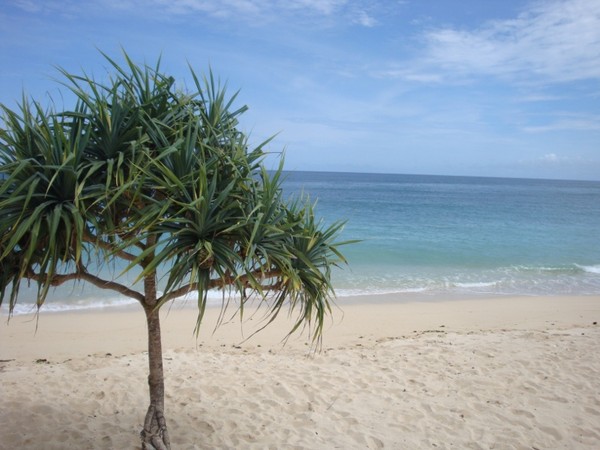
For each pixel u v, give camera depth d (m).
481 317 11.55
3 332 9.75
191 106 3.81
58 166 3.05
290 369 7.08
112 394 6.00
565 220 36.84
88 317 11.05
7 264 3.47
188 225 3.38
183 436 4.97
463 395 6.07
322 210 42.50
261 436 5.02
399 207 47.19
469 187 116.69
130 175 3.20
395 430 5.19
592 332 9.45
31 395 5.88
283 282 3.90
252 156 3.84
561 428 5.19
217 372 6.93
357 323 10.86
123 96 3.60
